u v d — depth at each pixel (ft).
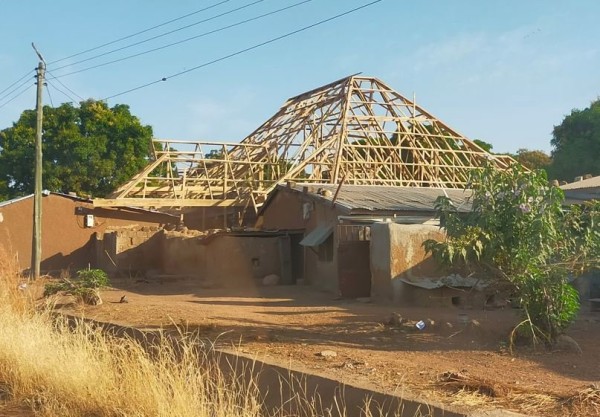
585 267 34.86
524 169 35.65
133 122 151.94
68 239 106.32
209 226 127.95
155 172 145.59
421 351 31.14
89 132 148.87
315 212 83.82
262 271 86.53
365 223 73.41
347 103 130.00
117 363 27.58
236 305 54.60
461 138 136.98
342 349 31.04
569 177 144.66
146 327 38.19
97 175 146.72
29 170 145.59
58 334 32.27
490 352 30.96
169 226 110.83
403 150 134.82
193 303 56.34
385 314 45.78
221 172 132.57
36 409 27.27
